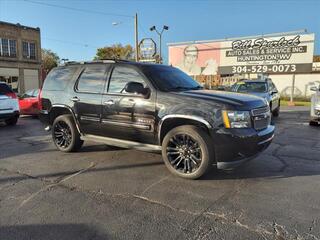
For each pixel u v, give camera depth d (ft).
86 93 19.80
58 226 11.26
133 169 17.69
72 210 12.51
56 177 16.49
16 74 118.52
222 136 14.70
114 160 19.53
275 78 105.91
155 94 16.71
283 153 21.17
